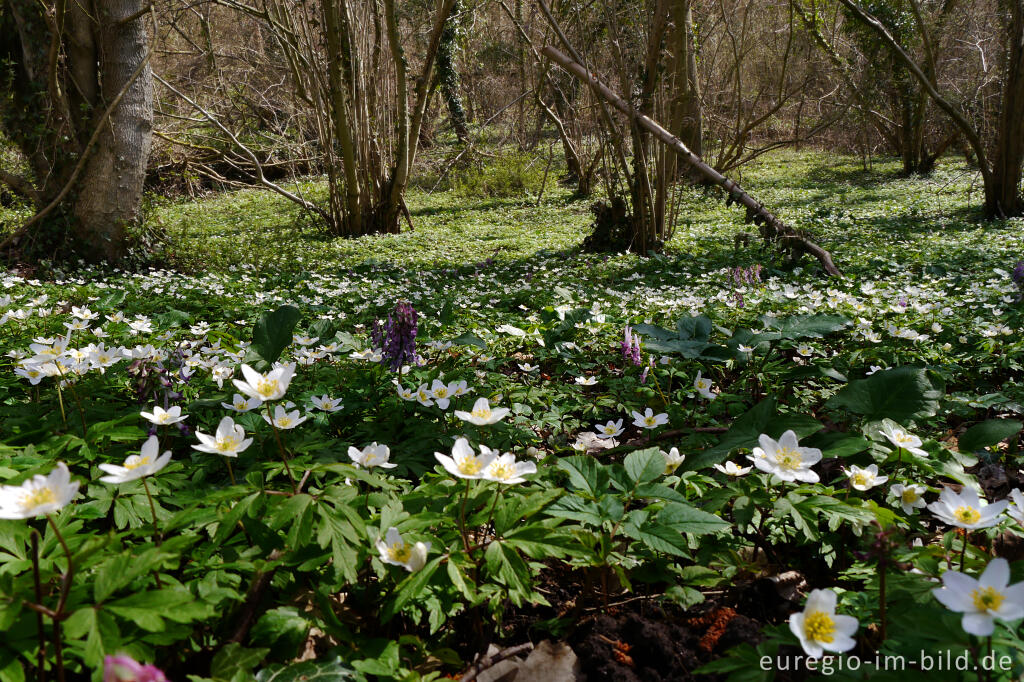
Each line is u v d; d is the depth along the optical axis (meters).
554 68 25.28
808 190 27.45
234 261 14.43
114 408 3.43
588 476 2.43
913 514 2.49
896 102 28.42
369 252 17.02
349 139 20.23
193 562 2.02
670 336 4.14
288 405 3.18
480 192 31.14
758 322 6.25
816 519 2.28
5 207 17.30
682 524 2.17
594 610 2.34
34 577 1.50
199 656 1.84
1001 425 2.67
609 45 15.95
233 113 27.33
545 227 21.81
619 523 2.20
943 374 4.39
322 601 1.96
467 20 24.48
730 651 1.81
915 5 19.86
